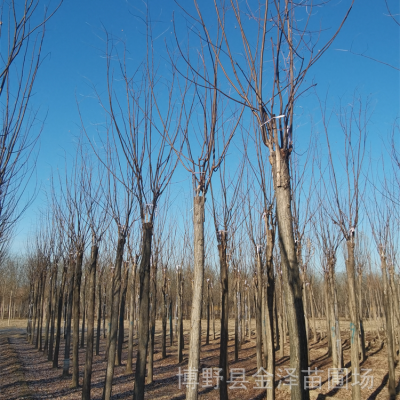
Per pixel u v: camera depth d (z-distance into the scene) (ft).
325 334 81.41
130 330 48.03
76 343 39.86
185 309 119.24
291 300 15.21
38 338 72.18
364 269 70.23
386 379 41.78
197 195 18.16
